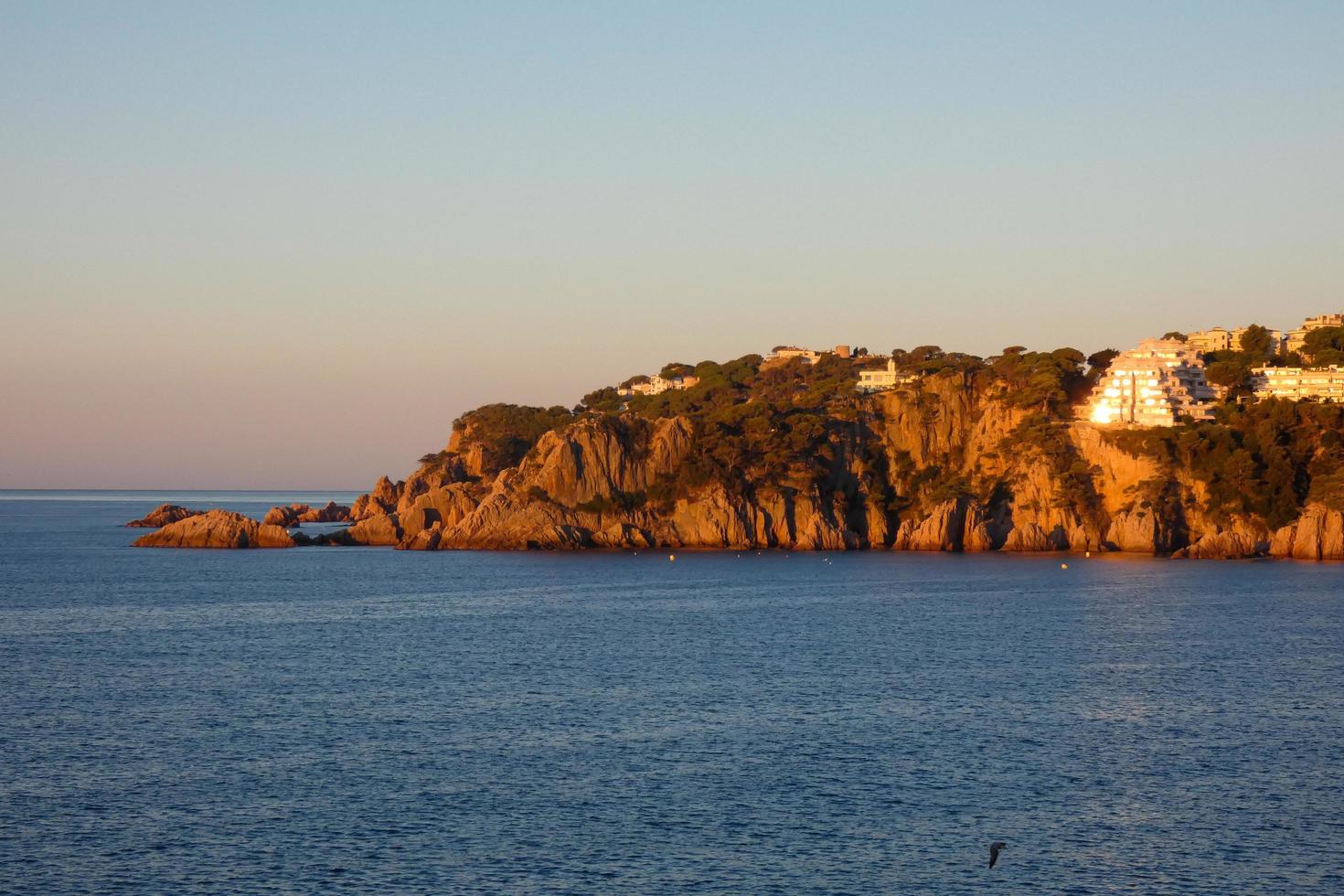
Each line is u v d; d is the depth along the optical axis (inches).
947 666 4124.0
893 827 2331.4
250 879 2065.7
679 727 3139.8
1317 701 3491.6
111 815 2391.7
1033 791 2554.1
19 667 4116.6
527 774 2672.2
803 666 4124.0
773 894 2009.1
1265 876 2092.8
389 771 2701.8
